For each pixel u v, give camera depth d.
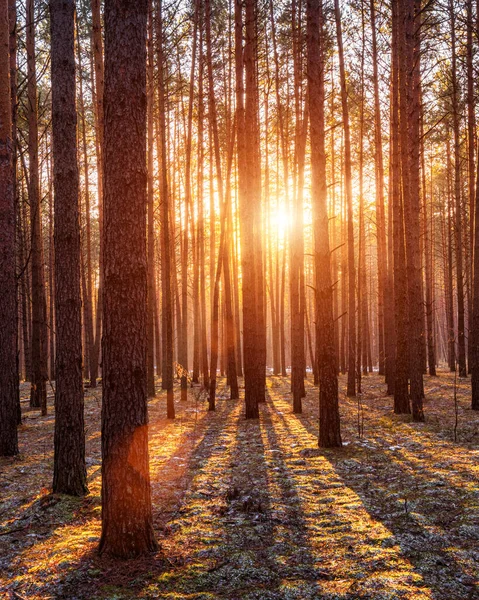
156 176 23.58
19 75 18.25
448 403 14.76
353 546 4.90
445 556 4.59
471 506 5.75
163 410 16.19
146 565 4.64
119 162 4.95
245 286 13.95
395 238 13.92
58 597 4.12
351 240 18.25
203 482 7.46
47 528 5.82
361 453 8.95
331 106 22.27
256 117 18.64
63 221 7.35
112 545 4.86
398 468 7.71
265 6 20.88
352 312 18.36
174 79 23.08
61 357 7.18
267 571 4.45
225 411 15.63
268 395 20.11
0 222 10.03
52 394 21.86
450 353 27.16
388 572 4.33
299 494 6.62
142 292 5.01
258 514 5.93
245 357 13.89
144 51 5.12
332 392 9.62
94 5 13.84
